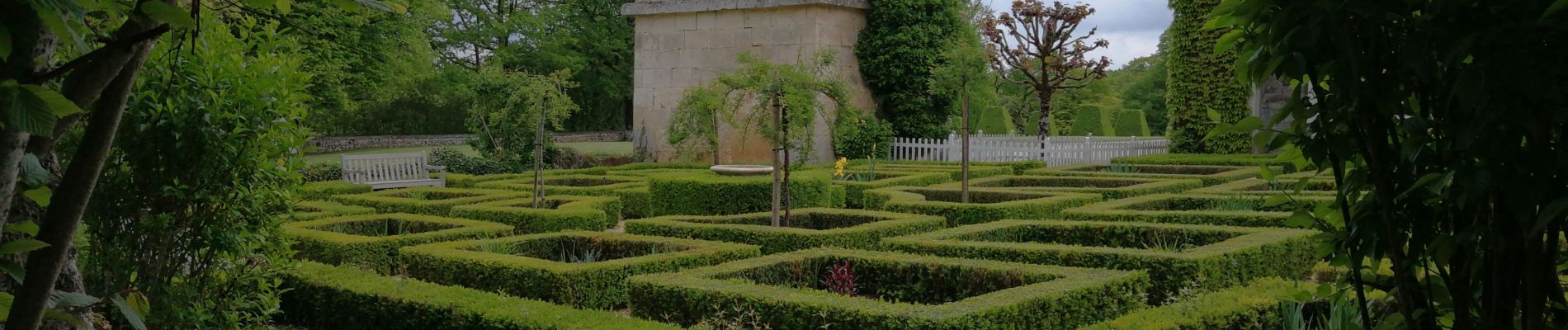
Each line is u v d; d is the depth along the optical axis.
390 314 5.82
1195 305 5.07
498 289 6.73
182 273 4.98
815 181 13.61
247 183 4.96
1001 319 4.88
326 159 24.31
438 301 5.61
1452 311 2.26
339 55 22.27
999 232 8.30
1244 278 6.89
